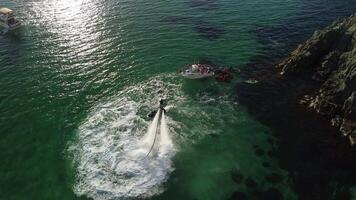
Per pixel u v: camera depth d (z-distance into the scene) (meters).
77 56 61.84
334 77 49.34
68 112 48.41
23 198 36.09
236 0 86.00
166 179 37.72
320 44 54.75
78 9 81.81
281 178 38.22
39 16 78.50
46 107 49.50
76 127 45.59
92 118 47.03
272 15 76.88
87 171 38.88
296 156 41.16
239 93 51.69
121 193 36.09
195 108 48.78
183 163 39.78
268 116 47.28
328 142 42.91
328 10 79.12
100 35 69.00
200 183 37.41
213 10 80.31
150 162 39.66
